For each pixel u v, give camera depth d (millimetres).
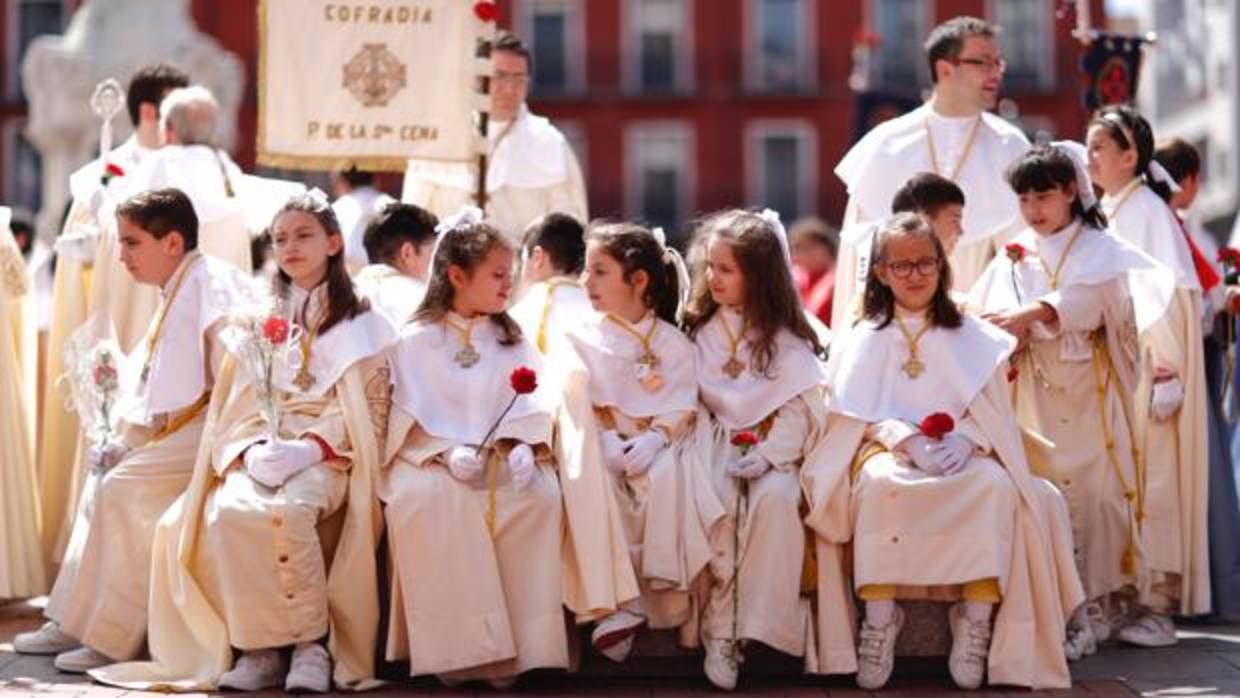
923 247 7285
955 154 9016
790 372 7379
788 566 7117
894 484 7035
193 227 7703
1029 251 8117
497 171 9992
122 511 7512
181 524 7195
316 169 8969
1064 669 7102
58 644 7785
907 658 7379
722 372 7449
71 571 7648
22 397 8766
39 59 25875
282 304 7258
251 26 40812
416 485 7035
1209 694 6941
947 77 9055
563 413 7246
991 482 7047
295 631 6969
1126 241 8242
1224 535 8789
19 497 8625
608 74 44250
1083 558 7914
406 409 7191
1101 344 8008
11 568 8555
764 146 44375
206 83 26078
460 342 7312
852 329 7516
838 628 7145
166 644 7254
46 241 12898
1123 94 10531
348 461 7188
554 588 7027
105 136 9164
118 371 7672
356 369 7223
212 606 7184
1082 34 10453
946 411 7270
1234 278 9266
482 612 6953
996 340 7363
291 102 8945
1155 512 8445
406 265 8305
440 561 6969
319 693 6961
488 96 9039
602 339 7430
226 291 7617
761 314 7398
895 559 7031
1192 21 41094
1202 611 8445
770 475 7234
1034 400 7988
